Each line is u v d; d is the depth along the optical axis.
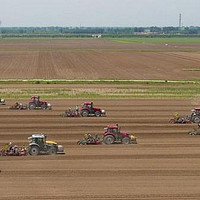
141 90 147.12
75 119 102.38
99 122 99.69
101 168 66.31
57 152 74.62
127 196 55.72
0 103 119.50
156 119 103.12
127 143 81.25
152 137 86.56
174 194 56.41
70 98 130.25
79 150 76.50
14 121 100.06
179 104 122.62
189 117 100.38
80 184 59.59
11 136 86.75
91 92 141.50
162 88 152.50
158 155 73.50
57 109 113.69
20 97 131.25
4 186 58.72
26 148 76.12
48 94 137.25
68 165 67.75
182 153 74.88
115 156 72.75
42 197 55.16
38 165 67.69
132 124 98.06
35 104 113.31
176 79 179.62
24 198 54.78
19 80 169.62
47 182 60.31
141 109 115.06
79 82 165.12
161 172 64.75
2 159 70.94
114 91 144.00
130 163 68.88
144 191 57.31
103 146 79.38
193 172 64.75
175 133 89.81
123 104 121.81
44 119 102.19
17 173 63.94
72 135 88.00
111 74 196.75
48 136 86.94
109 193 56.59
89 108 105.62
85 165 67.69
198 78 183.38
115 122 99.88
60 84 160.88
